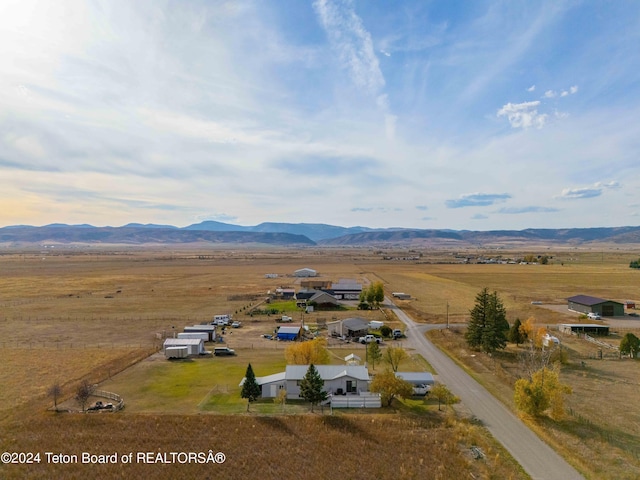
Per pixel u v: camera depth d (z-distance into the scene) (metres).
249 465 34.62
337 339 79.44
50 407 45.38
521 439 39.28
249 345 74.69
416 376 52.69
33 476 32.88
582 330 83.12
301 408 46.12
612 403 47.84
